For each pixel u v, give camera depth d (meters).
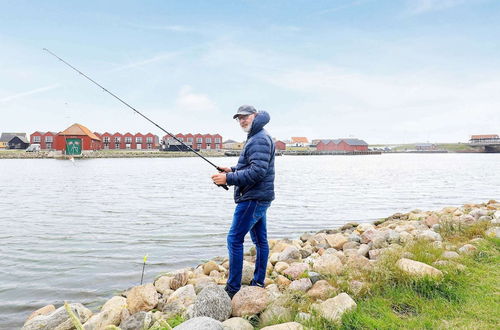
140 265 7.66
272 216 14.57
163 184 29.66
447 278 4.40
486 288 4.24
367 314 3.70
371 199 20.09
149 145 132.12
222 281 5.60
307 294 4.38
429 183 30.64
